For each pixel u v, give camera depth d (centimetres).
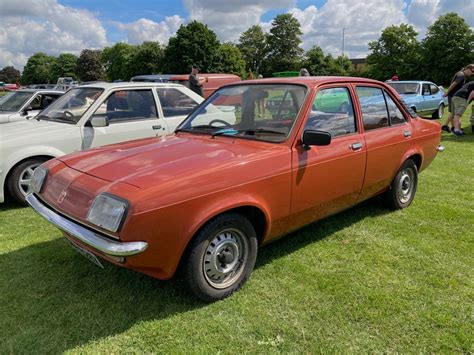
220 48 6028
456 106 1027
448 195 547
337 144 362
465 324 272
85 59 9925
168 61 5856
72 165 308
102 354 247
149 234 248
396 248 385
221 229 286
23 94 857
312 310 288
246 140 340
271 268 347
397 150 438
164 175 267
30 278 335
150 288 317
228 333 265
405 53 6450
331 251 379
